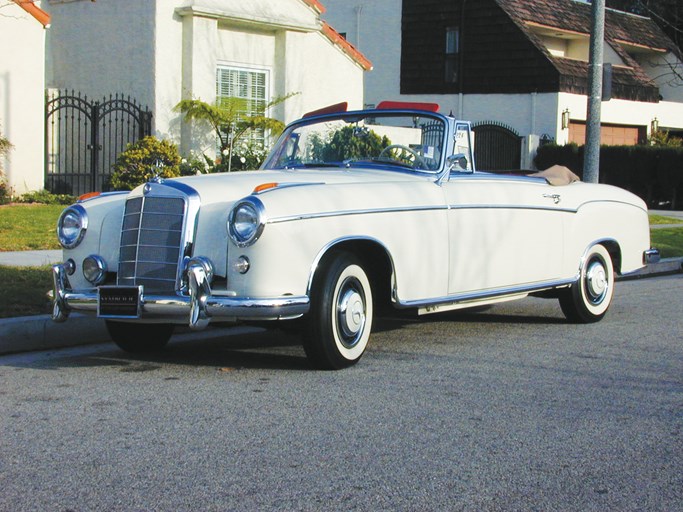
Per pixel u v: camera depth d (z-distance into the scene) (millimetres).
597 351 7023
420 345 7238
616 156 26172
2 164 15477
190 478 4016
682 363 6586
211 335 7855
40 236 11906
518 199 7426
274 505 3703
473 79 28406
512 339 7551
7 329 6883
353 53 20422
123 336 6855
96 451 4391
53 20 18422
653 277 12656
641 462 4324
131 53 17219
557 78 26531
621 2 40219
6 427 4789
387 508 3684
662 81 34625
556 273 7875
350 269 6125
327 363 6094
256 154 18031
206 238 5812
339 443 4539
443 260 6758
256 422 4898
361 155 7293
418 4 29656
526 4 29312
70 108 18188
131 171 15828
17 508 3668
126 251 6121
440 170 6926
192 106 16938
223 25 17859
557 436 4719
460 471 4148
